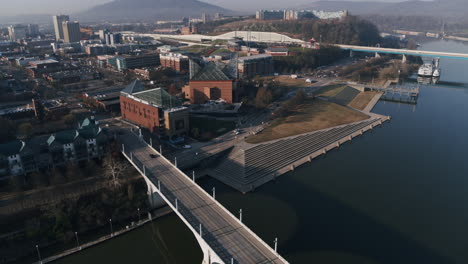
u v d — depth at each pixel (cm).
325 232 11912
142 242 12112
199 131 19888
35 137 18150
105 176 14412
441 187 15175
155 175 13675
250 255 9175
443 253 10950
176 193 12275
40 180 13588
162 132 18762
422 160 18025
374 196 14338
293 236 11694
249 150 17250
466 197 14350
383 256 10769
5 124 17800
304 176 16100
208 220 10662
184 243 12044
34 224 11788
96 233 12300
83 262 11206
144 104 19188
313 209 13350
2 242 11244
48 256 11194
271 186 15138
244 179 15350
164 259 11350
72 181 13950
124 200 13350
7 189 13262
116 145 16075
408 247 11200
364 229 12100
